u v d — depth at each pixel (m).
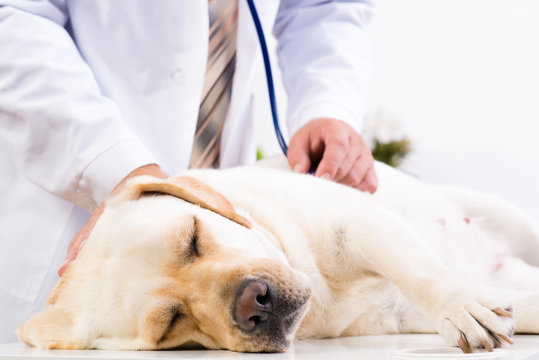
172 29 2.20
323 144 2.24
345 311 1.79
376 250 1.68
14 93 1.95
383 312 1.83
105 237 1.63
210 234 1.58
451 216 2.38
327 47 2.63
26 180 2.15
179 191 1.68
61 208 2.13
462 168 4.20
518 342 1.43
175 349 1.50
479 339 1.25
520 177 4.06
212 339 1.46
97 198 1.95
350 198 1.90
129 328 1.49
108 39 2.20
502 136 4.09
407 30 4.25
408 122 4.28
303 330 1.74
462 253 2.29
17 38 1.98
